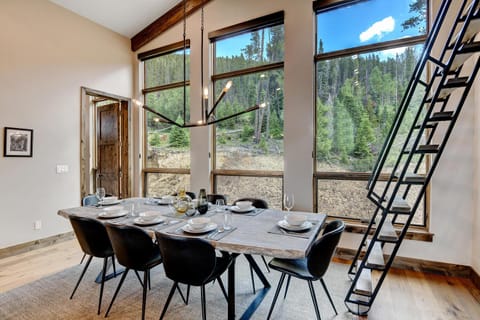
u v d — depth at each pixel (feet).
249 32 13.10
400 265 9.78
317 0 11.17
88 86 14.30
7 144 11.15
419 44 9.83
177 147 15.57
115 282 8.75
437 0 9.37
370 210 10.69
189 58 14.88
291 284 8.68
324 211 11.47
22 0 11.60
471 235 8.80
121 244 6.65
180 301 7.65
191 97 14.46
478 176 8.43
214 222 7.35
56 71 12.89
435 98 6.34
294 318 6.88
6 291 8.16
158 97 16.28
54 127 12.82
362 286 7.17
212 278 6.15
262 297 7.82
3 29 11.03
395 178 10.18
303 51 11.43
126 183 16.69
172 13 15.02
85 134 14.15
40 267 9.96
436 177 9.23
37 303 7.51
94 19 14.42
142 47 16.44
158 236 6.05
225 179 13.79
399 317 6.91
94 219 7.33
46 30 12.48
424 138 9.60
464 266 8.92
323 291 8.21
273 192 12.60
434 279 8.93
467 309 7.23
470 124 8.76
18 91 11.51
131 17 15.01
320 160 11.55
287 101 11.78
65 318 6.83
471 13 5.61
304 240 5.85
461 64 6.98
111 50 15.49
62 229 13.06
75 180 13.69
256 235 6.21
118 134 16.90
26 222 11.77
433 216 9.30
